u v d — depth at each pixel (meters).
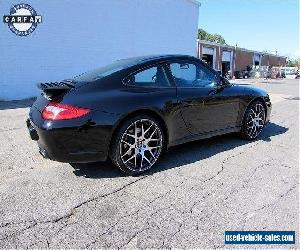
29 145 4.43
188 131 3.76
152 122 3.33
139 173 3.33
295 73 41.28
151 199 2.80
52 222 2.42
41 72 10.20
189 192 2.95
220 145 4.43
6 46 9.29
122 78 3.30
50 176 3.30
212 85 4.07
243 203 2.75
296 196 2.88
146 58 3.69
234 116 4.34
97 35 11.57
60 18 10.38
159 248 2.13
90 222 2.43
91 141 2.99
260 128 4.80
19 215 2.52
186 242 2.20
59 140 2.88
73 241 2.20
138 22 13.02
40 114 3.01
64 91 3.01
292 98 11.38
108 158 3.50
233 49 35.75
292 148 4.36
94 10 11.29
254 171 3.48
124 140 3.18
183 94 3.63
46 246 2.14
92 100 3.01
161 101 3.38
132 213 2.57
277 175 3.38
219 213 2.57
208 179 3.25
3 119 6.29
